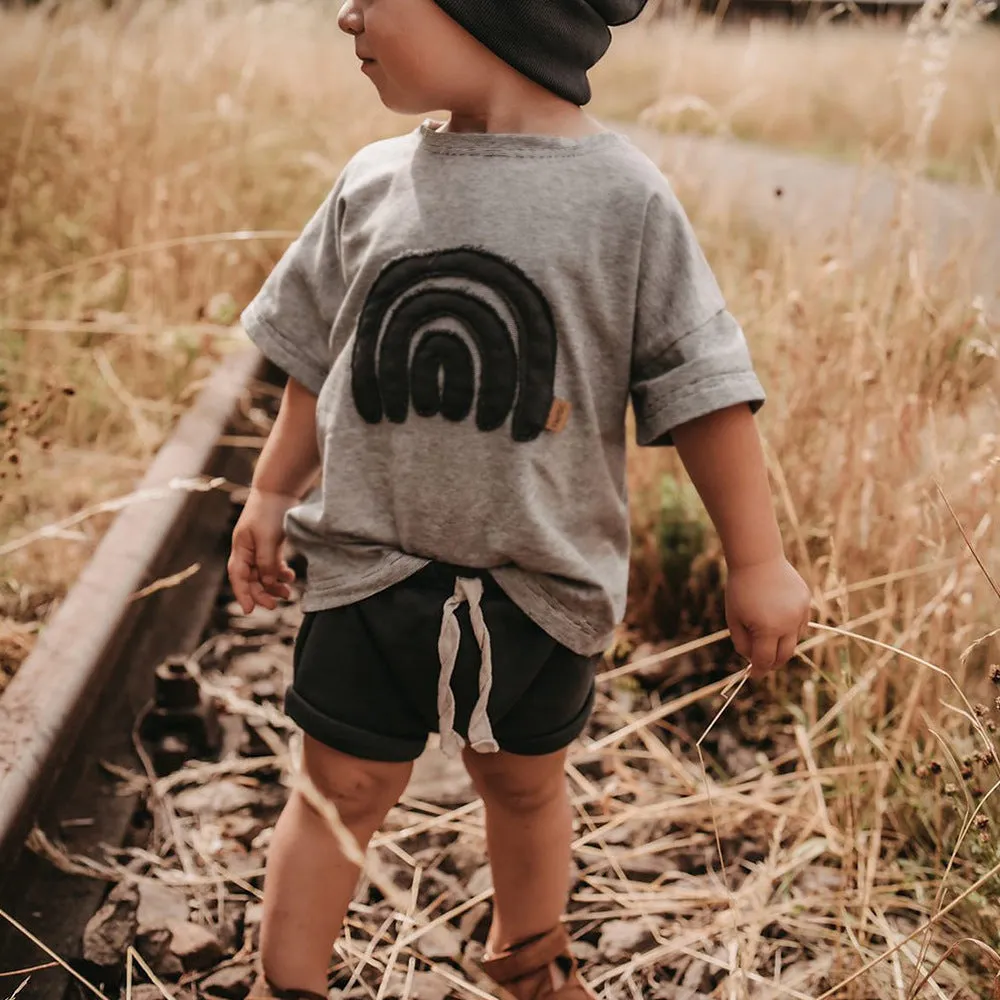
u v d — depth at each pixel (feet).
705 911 6.93
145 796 7.23
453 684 5.35
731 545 5.44
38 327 11.50
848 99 26.81
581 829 7.50
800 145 25.79
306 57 20.43
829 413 9.23
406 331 5.24
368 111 18.38
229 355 12.34
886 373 8.61
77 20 17.99
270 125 18.07
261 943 5.69
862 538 8.46
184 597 8.96
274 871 5.68
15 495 9.45
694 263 5.27
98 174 15.01
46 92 16.90
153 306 12.96
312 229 5.89
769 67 27.89
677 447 5.47
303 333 5.86
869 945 6.66
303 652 5.66
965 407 8.96
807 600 5.46
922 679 7.22
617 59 26.27
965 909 6.52
